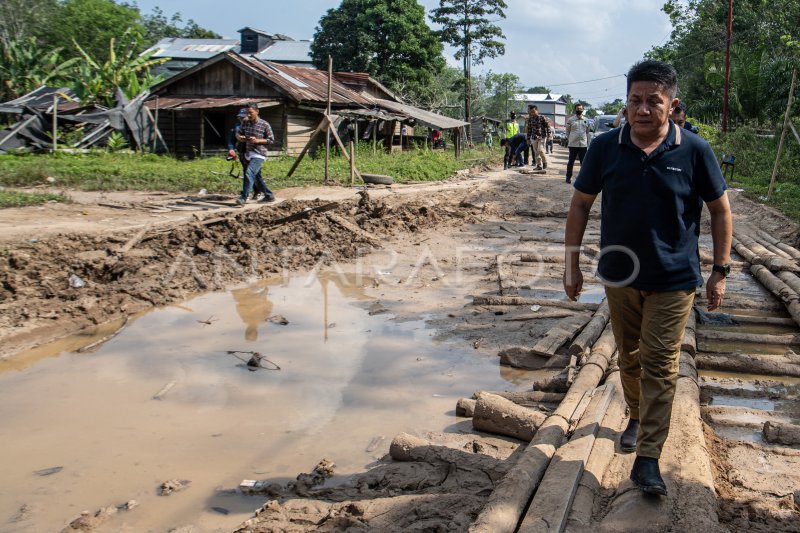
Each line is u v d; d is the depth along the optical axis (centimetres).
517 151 2209
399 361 575
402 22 4425
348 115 2466
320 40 4591
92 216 980
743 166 1891
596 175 331
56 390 504
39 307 661
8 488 368
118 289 730
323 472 385
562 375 510
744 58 2820
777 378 539
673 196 304
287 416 468
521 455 381
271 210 1036
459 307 730
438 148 3703
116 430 441
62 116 2103
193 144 2509
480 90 7412
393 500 335
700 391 506
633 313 328
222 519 343
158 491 369
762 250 955
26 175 1304
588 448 353
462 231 1152
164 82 2523
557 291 791
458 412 472
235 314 702
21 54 3155
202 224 938
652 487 297
